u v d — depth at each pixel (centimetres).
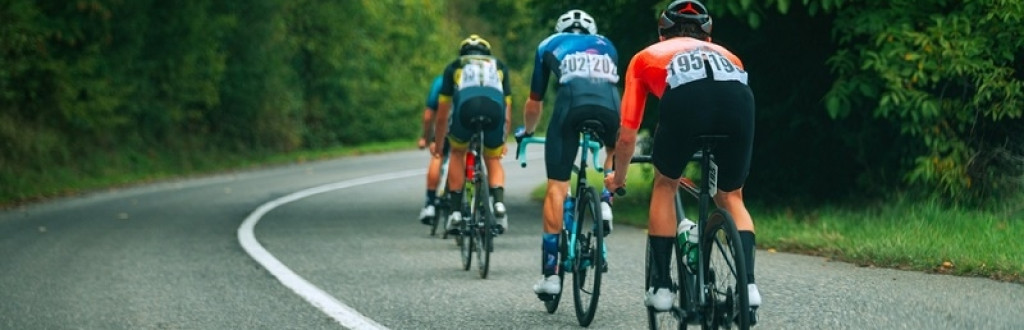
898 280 2338
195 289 2455
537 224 4106
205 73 9031
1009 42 3341
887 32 3416
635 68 1586
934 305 2020
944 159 3556
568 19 2130
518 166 9094
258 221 4191
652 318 1764
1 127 6594
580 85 2027
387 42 13762
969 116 3509
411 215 4484
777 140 4184
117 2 7550
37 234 3734
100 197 5669
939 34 3356
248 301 2289
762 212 4062
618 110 2033
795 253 2939
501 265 2852
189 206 4975
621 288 2386
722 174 1569
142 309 2209
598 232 1902
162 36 8481
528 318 2070
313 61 12056
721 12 3462
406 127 13512
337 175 7612
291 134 10919
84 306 2253
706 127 1507
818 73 3988
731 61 1544
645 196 5397
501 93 2748
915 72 3384
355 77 12525
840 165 4178
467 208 2808
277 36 10438
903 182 3844
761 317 1966
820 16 3825
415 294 2364
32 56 6850
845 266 2614
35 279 2633
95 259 3006
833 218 3522
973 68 3322
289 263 2898
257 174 7906
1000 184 3594
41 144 6912
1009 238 2802
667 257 1638
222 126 9950
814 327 1866
